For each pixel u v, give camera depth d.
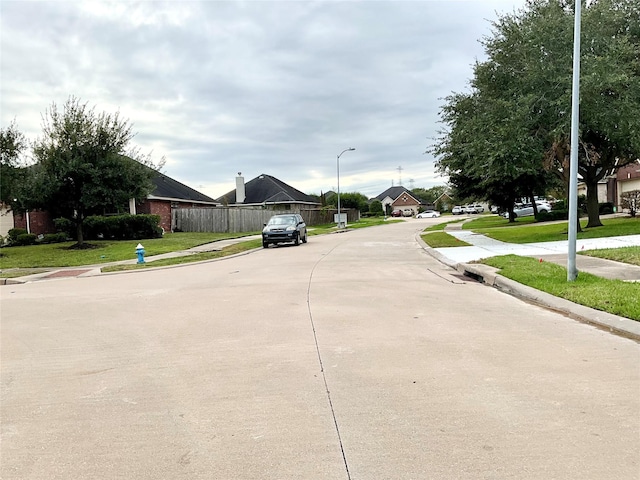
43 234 30.58
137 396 4.51
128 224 29.25
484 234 25.86
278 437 3.59
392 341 6.05
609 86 17.06
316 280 11.71
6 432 3.83
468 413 3.89
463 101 21.86
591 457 3.18
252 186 59.84
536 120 18.61
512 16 20.23
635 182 34.38
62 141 22.27
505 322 7.01
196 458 3.33
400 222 59.25
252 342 6.21
